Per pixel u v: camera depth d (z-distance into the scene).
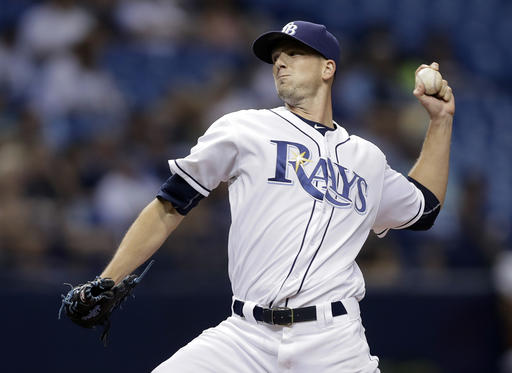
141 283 24.03
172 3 43.84
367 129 37.56
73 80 36.38
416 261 28.89
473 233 32.00
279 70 12.90
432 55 46.34
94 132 34.00
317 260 11.85
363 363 11.94
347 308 11.93
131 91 38.59
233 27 43.22
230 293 24.45
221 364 12.03
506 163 42.19
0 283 23.08
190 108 35.00
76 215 28.31
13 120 34.38
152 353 23.61
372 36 44.06
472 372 25.41
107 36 40.06
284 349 11.70
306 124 12.59
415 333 25.25
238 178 12.35
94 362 23.19
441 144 14.16
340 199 12.19
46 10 39.00
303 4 48.00
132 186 30.19
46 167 29.22
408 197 13.33
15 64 37.56
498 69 49.94
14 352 22.75
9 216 25.75
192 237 26.42
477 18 51.38
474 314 25.62
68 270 24.53
